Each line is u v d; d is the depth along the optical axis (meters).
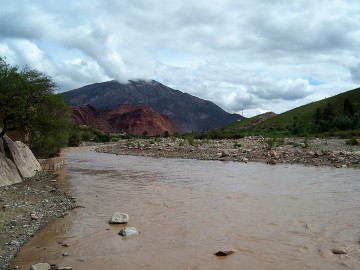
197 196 23.11
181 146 67.12
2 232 14.98
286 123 146.38
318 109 124.75
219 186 26.80
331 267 11.46
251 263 11.96
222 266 11.75
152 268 11.65
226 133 115.00
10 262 12.13
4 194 22.55
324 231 15.14
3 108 28.72
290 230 15.39
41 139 35.62
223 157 48.03
